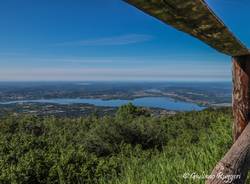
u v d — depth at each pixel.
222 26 0.80
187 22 0.73
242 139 1.23
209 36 0.92
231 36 0.93
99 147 14.55
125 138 15.88
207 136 6.07
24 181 6.57
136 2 0.55
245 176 1.18
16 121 19.34
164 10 0.60
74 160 7.39
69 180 6.56
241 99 1.34
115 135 15.66
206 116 16.33
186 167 3.54
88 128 21.45
